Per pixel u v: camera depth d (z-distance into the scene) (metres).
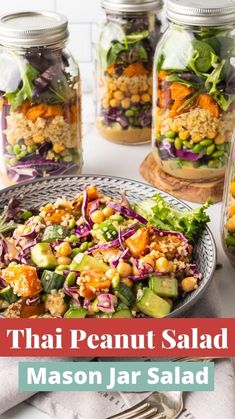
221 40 1.04
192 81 1.04
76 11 1.34
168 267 0.87
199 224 0.93
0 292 0.86
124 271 0.85
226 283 0.95
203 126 1.06
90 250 0.90
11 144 1.07
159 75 1.09
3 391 0.78
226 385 0.80
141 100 1.21
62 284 0.86
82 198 0.98
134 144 1.25
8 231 0.96
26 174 1.09
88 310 0.84
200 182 1.12
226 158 1.10
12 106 1.05
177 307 0.86
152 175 1.15
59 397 0.80
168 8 1.06
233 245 0.95
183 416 0.78
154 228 0.92
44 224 0.95
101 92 1.22
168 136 1.09
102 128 1.25
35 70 1.03
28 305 0.85
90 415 0.78
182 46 1.05
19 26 1.04
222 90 1.05
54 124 1.06
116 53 1.17
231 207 0.94
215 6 1.04
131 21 1.17
